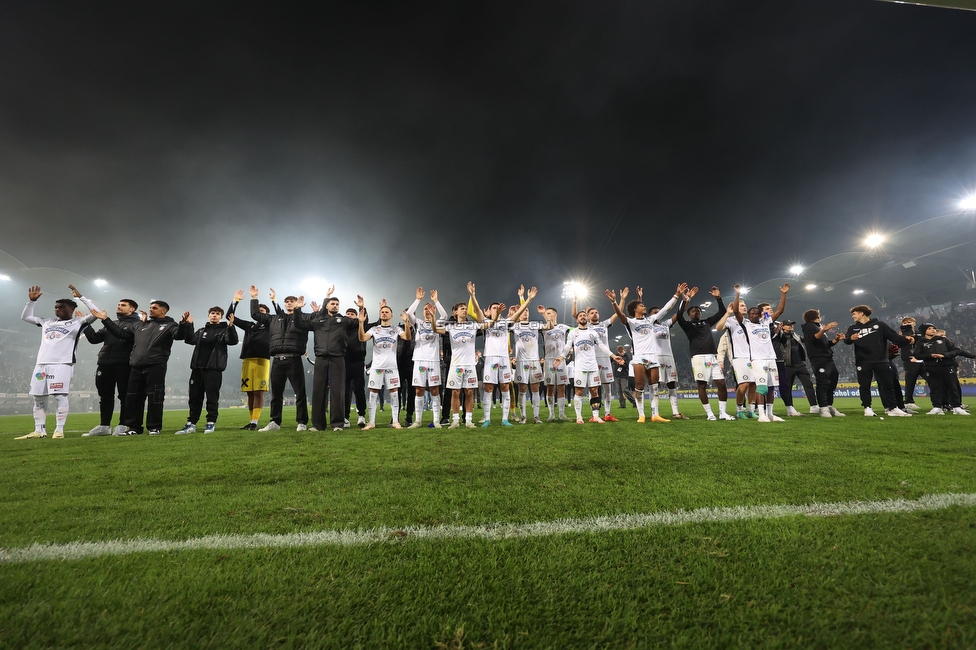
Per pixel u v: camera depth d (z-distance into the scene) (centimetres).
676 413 811
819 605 134
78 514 234
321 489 281
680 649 117
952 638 116
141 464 381
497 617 133
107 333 711
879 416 754
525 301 791
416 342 731
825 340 816
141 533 203
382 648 119
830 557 164
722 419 755
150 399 667
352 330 811
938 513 209
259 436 591
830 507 222
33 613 135
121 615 134
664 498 245
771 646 116
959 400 792
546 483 286
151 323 681
